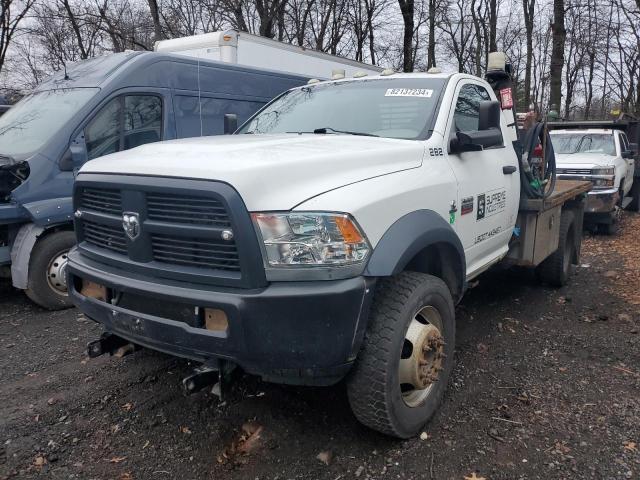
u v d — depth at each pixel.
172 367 4.26
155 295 2.84
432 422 3.45
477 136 3.87
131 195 2.95
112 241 3.21
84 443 3.28
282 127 4.48
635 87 30.80
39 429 3.42
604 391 3.87
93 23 20.27
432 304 3.32
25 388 3.96
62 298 5.80
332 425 3.43
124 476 2.98
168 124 7.11
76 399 3.79
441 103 4.05
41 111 6.35
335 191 2.84
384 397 2.97
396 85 4.38
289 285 2.67
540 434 3.32
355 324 2.76
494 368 4.23
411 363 3.15
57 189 5.68
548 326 5.21
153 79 6.92
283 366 2.72
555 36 16.80
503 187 4.62
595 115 40.09
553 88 16.97
